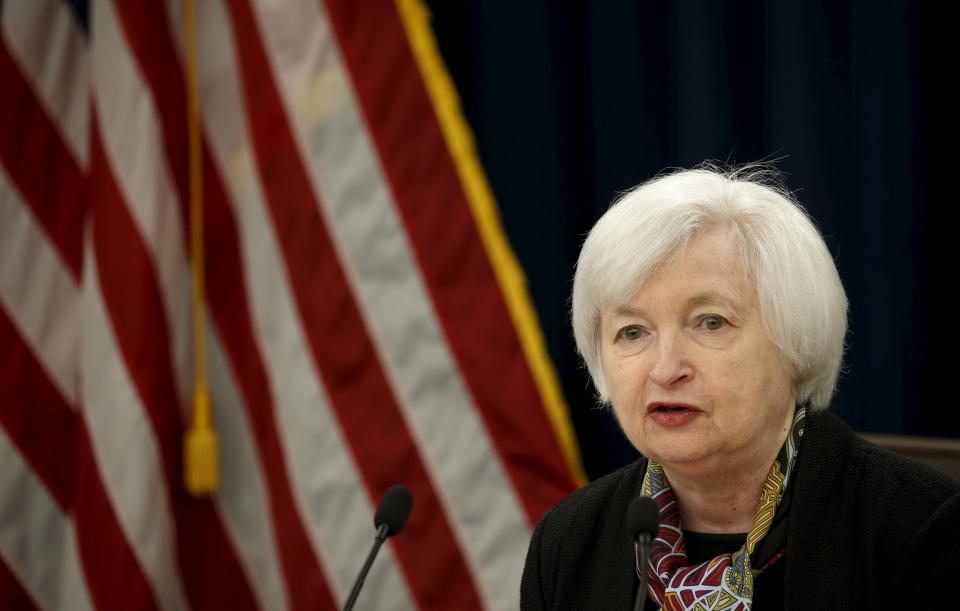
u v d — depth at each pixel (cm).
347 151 708
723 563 344
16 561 759
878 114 724
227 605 729
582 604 381
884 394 725
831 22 739
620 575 372
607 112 791
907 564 328
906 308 725
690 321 331
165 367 714
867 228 729
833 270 343
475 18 820
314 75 712
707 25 748
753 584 343
